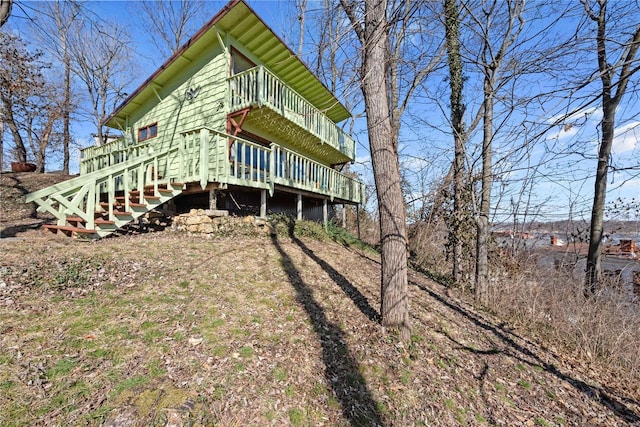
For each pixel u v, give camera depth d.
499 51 5.88
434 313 5.11
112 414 1.95
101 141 18.55
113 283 3.83
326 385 2.72
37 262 3.98
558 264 7.19
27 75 11.34
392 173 3.86
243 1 7.46
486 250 6.66
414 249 12.01
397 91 7.35
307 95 12.52
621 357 4.54
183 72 9.61
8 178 10.96
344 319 4.04
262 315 3.67
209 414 2.11
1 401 1.90
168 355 2.63
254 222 7.29
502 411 2.92
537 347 4.67
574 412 3.15
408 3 3.57
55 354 2.40
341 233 11.23
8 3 6.05
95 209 6.36
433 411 2.69
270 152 7.58
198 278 4.36
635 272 6.43
